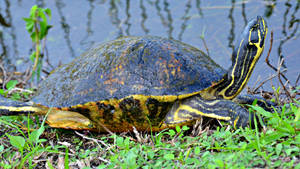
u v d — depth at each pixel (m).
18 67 8.73
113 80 4.89
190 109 4.88
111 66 4.99
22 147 4.49
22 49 9.33
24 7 11.13
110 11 10.81
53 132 5.36
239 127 4.57
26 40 9.69
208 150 4.17
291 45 7.87
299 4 9.70
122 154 4.18
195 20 9.82
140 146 4.30
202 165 3.70
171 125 4.95
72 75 5.26
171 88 4.77
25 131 5.57
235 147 3.88
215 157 3.71
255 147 3.72
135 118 4.95
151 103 4.79
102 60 5.14
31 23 7.34
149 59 4.95
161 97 4.73
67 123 5.20
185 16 10.08
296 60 7.32
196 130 4.94
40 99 5.22
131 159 3.76
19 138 4.57
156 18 10.14
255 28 5.19
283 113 4.54
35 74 8.42
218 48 8.48
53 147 4.88
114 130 5.23
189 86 4.84
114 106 4.86
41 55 9.01
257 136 3.91
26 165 4.49
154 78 4.82
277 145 3.71
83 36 9.58
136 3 11.25
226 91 5.30
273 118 4.34
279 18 9.12
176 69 4.91
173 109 4.96
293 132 3.99
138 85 4.78
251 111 4.62
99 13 10.74
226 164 3.40
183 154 4.11
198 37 9.02
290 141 3.82
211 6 10.42
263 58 7.62
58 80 5.34
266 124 4.54
